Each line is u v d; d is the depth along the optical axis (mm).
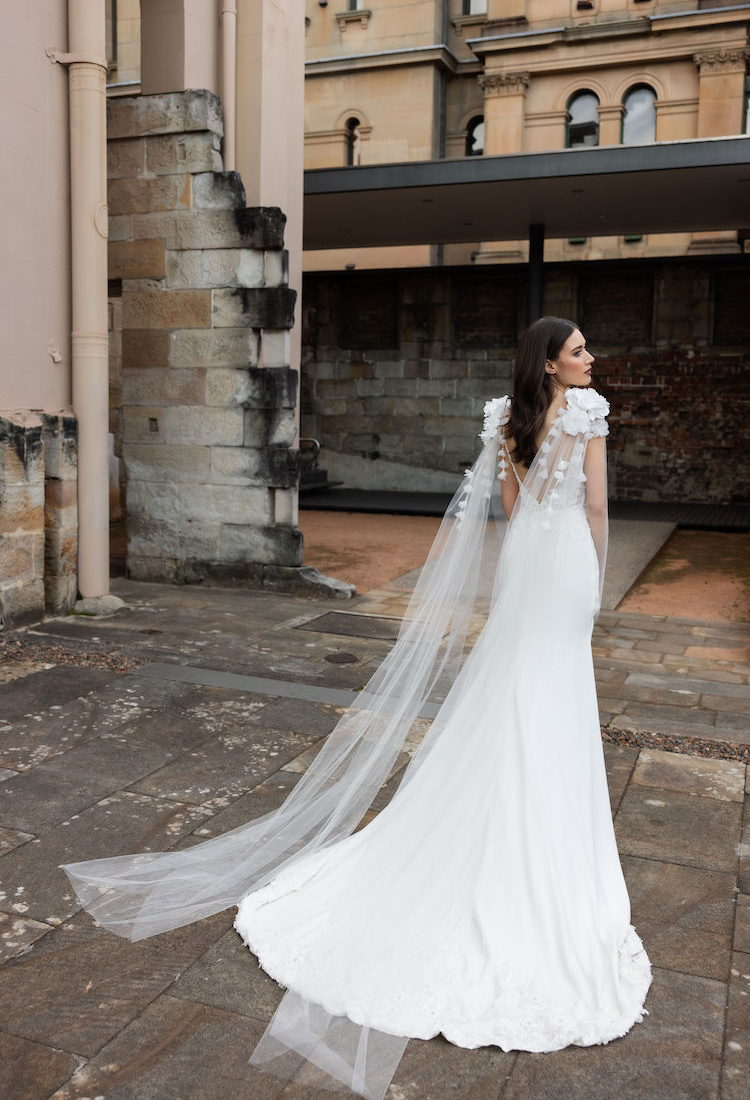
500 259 17984
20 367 5941
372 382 15672
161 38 7262
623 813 3479
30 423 5875
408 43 18625
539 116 18047
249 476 7492
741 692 5180
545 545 2643
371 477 15883
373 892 2625
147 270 7562
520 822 2490
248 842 3127
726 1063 2143
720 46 16484
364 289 15633
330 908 2639
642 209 12539
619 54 17203
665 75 17125
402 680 3127
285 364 7309
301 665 5387
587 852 2586
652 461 14492
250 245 7211
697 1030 2258
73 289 6246
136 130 7430
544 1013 2240
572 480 2611
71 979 2406
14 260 5832
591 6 17422
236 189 7195
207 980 2416
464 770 2670
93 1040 2168
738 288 13844
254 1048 2154
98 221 6223
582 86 17656
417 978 2346
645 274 14219
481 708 2701
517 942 2389
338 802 3242
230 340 7379
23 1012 2266
